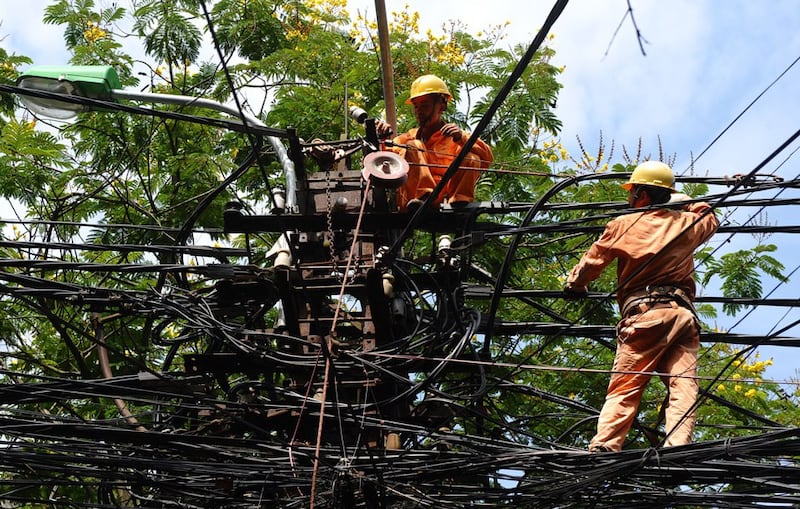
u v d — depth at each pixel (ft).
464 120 51.13
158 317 34.24
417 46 53.42
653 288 30.42
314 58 54.90
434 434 29.76
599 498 27.43
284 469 29.22
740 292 45.80
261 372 33.58
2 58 53.72
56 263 33.88
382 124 36.50
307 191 34.94
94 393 31.40
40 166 50.37
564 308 46.80
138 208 50.26
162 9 55.57
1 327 47.52
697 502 27.02
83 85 36.70
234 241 50.96
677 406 29.14
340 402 32.01
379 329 33.40
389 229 35.19
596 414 36.17
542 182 49.93
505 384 36.40
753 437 26.20
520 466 27.63
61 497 38.60
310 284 33.99
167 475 31.83
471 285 36.01
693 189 46.37
